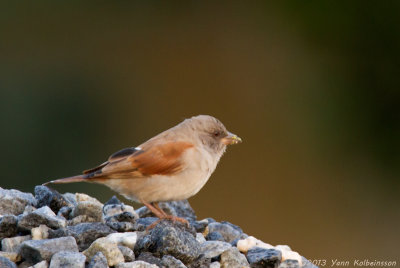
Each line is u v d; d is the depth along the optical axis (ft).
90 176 24.94
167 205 28.84
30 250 20.80
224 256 23.48
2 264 20.04
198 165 25.61
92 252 21.01
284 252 24.84
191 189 25.75
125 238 22.36
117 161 25.08
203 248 23.34
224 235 27.27
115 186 25.40
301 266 24.36
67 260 20.04
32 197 26.94
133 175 24.93
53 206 26.13
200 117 27.27
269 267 23.76
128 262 21.02
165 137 26.09
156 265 21.22
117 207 27.68
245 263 23.63
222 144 27.27
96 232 22.57
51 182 24.73
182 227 24.73
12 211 25.45
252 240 25.58
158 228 22.67
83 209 24.79
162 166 24.99
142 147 25.62
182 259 22.21
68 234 22.21
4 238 22.53
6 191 26.63
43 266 20.30
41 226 22.40
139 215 28.45
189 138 26.25
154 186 25.11
